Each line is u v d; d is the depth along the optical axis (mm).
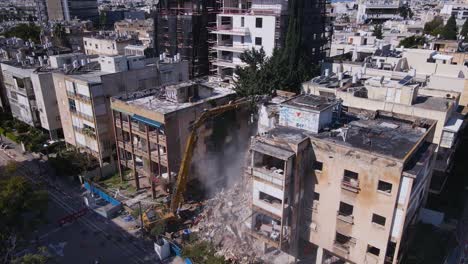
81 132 62156
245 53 73938
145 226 45531
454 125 44281
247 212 43719
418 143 34062
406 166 32031
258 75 60281
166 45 100188
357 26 157250
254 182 36969
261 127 48656
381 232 33188
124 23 161125
